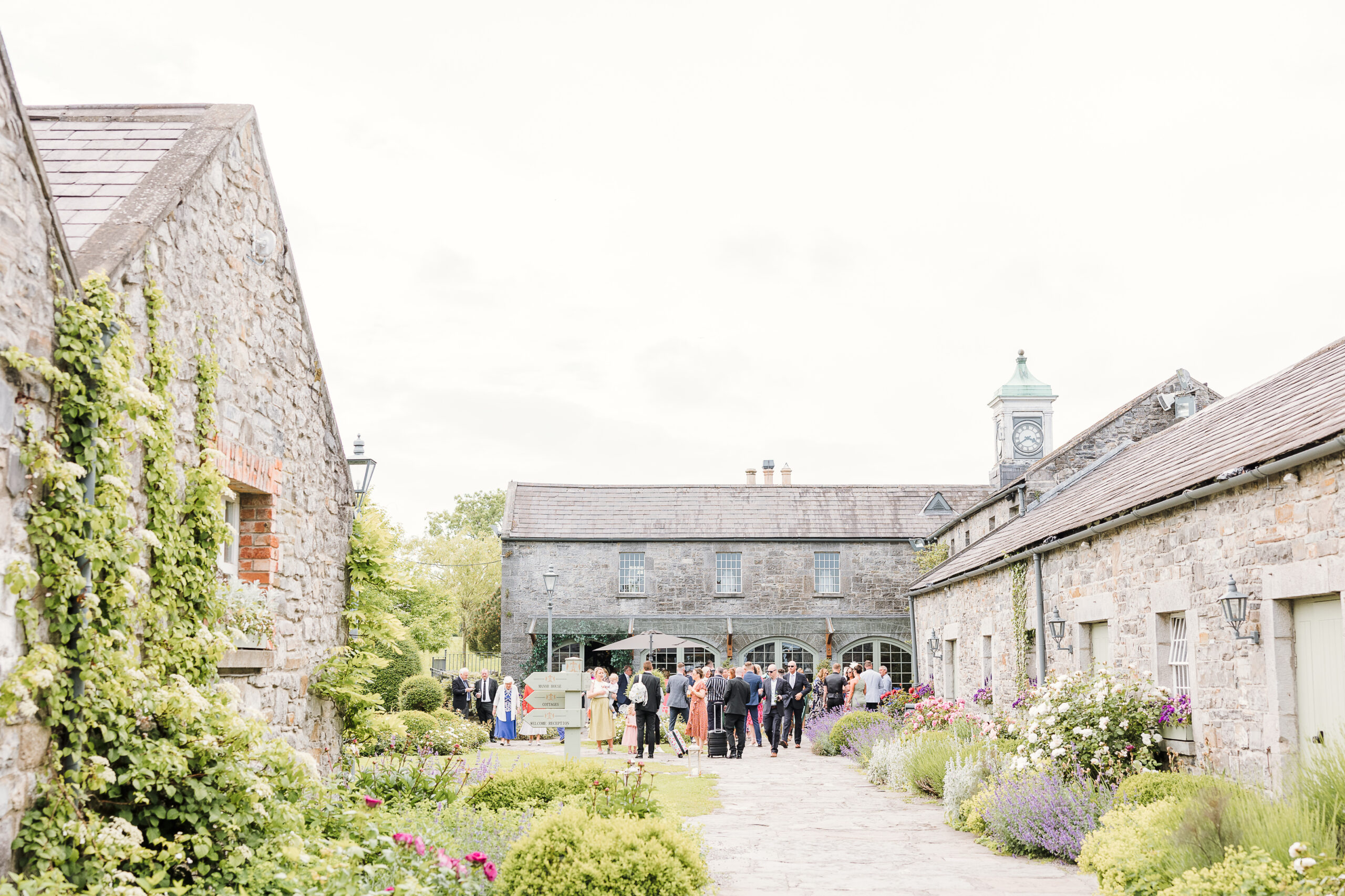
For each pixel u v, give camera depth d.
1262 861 5.42
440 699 21.48
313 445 9.01
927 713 15.84
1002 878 7.57
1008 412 24.42
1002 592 16.34
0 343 4.39
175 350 6.31
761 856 8.44
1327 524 7.60
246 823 5.42
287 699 8.21
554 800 8.62
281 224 8.31
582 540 28.58
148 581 5.33
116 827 4.79
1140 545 11.05
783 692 18.23
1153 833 6.87
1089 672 11.67
